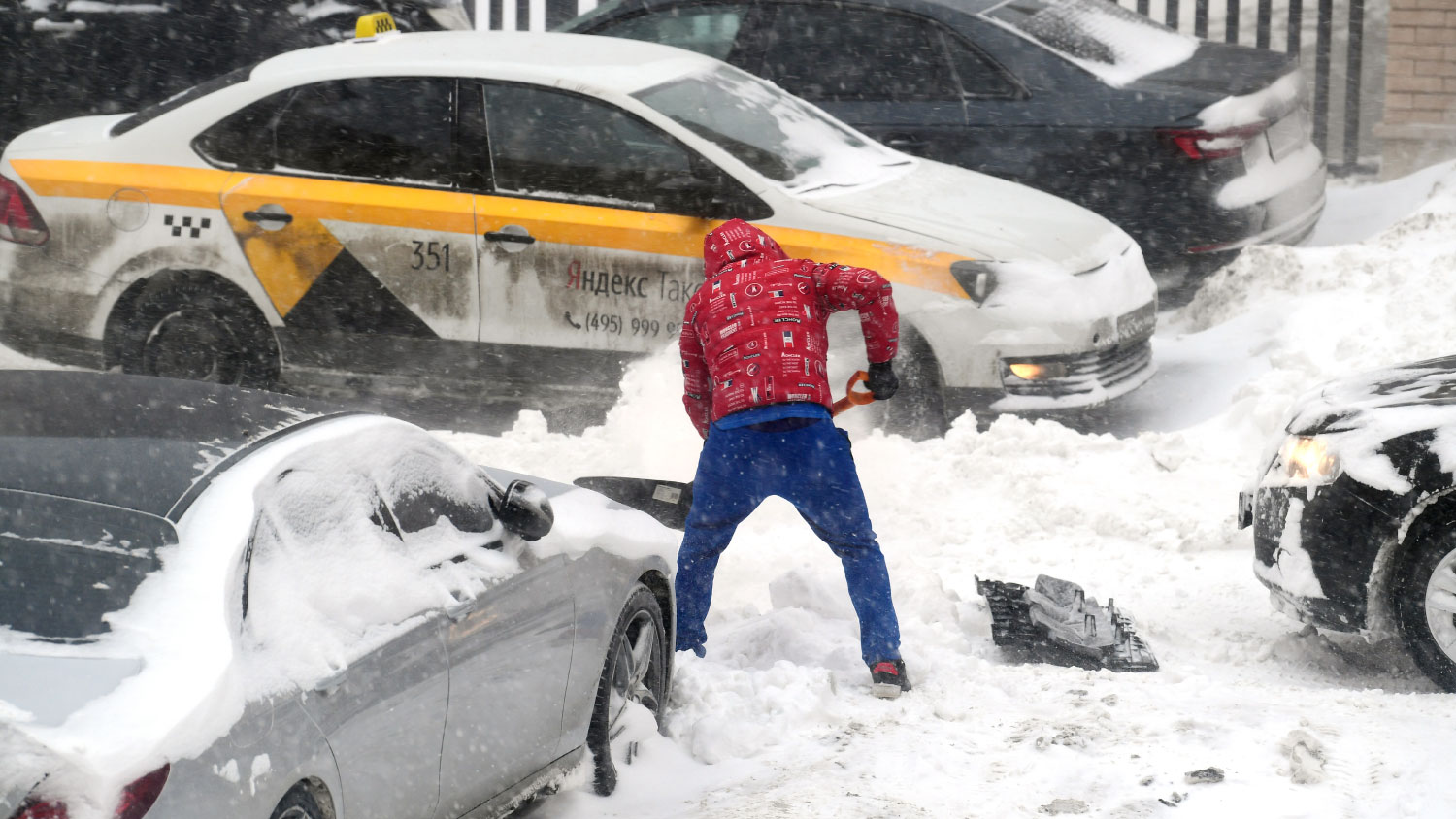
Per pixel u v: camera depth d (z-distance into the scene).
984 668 12.48
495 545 9.08
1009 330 17.42
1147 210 21.89
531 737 9.10
